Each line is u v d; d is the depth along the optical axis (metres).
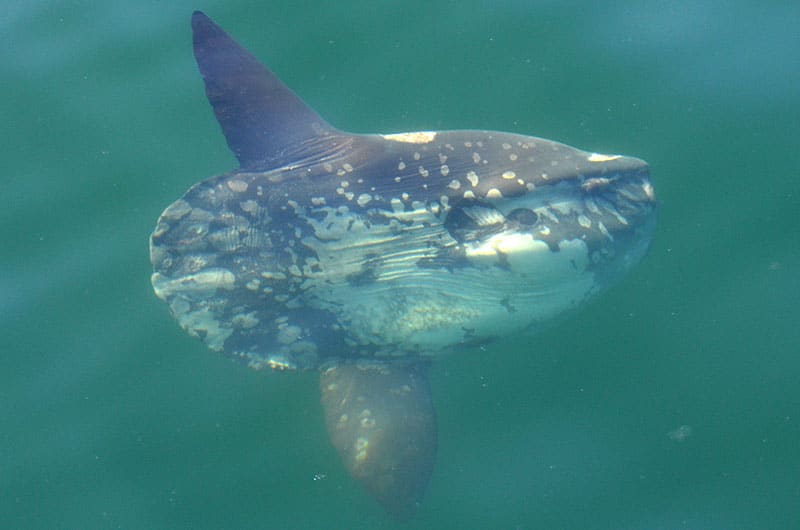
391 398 5.41
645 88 6.12
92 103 6.17
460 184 5.48
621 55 6.18
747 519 5.38
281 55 6.25
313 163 5.49
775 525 5.36
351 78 6.21
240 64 5.56
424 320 5.45
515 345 5.73
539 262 5.46
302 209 5.44
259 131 5.53
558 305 5.53
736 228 5.83
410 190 5.47
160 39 6.32
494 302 5.47
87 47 6.31
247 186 5.45
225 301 5.42
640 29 6.24
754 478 5.44
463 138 5.56
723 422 5.55
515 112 6.12
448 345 5.49
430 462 5.33
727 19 6.23
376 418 5.38
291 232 5.43
